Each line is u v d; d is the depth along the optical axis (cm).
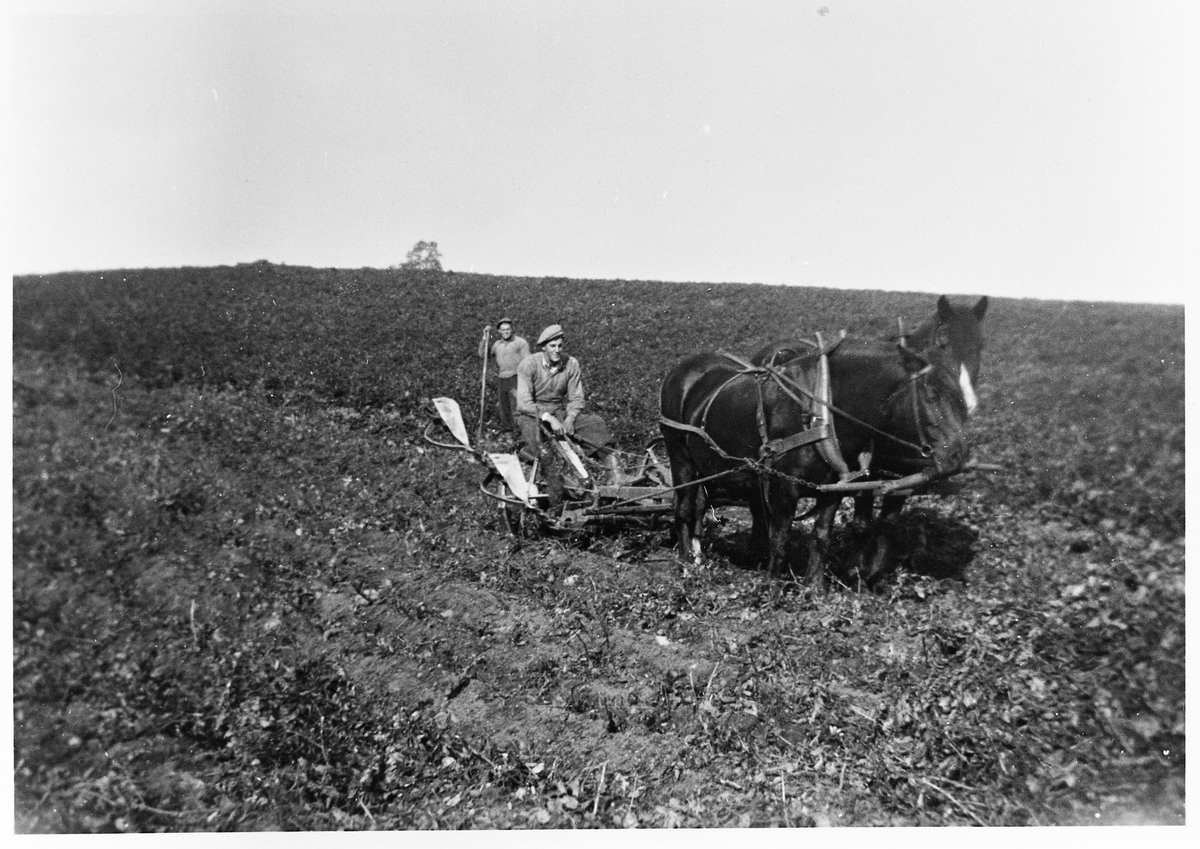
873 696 504
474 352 1881
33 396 1327
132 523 805
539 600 672
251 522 854
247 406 1413
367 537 834
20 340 1716
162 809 448
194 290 2362
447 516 899
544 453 771
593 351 1888
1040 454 982
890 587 637
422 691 550
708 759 469
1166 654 505
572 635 606
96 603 649
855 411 584
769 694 510
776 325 2180
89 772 465
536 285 2956
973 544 755
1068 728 458
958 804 426
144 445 1098
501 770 474
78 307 1984
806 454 599
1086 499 822
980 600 609
